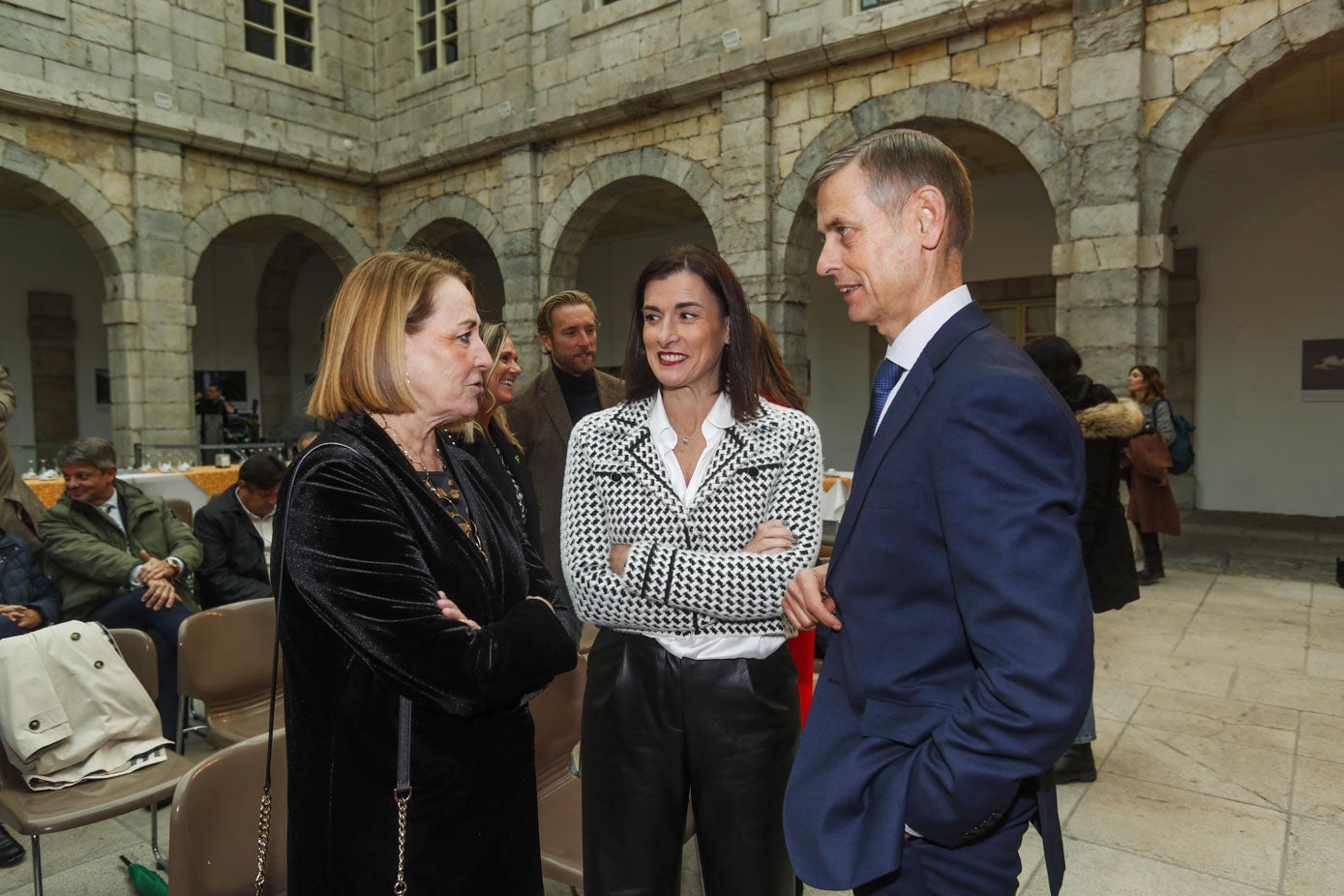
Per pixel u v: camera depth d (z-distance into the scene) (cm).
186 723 337
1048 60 623
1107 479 282
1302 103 734
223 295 1327
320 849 112
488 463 217
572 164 914
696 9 795
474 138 966
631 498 155
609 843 148
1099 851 250
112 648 228
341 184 1066
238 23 956
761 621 146
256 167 980
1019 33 635
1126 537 284
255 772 159
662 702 147
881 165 115
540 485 309
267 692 273
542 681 119
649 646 150
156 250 885
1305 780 290
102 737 218
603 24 863
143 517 352
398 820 114
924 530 108
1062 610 94
